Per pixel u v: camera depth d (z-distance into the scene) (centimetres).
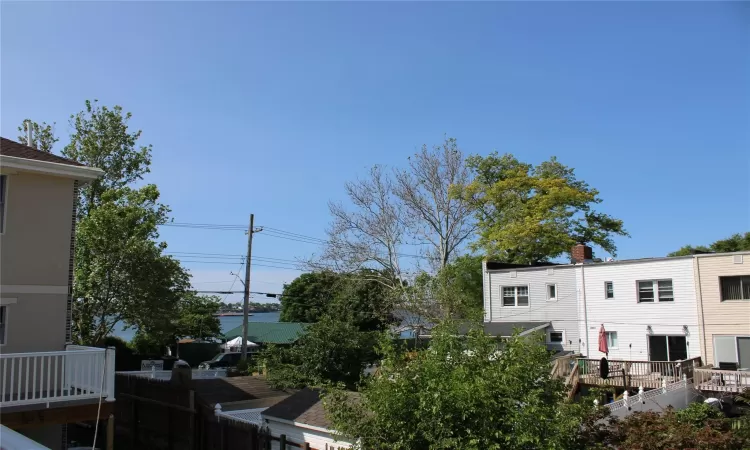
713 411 1852
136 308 2434
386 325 3284
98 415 1195
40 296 1409
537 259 4378
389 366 990
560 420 899
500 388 883
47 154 1527
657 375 2564
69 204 1487
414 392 927
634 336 3064
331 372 2297
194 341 4847
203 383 2164
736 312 2753
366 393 971
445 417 871
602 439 1165
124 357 3534
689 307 2897
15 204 1393
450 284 3325
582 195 4316
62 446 1466
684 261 2938
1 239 1362
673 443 1154
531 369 930
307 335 2442
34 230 1416
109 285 2414
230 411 1808
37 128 3006
